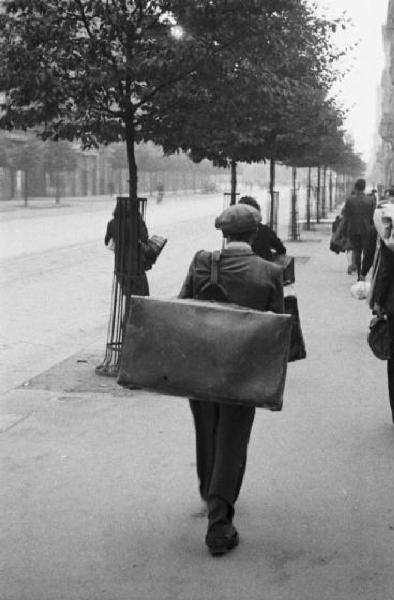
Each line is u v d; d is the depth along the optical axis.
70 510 4.59
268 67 7.96
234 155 12.66
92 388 7.29
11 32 7.16
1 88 7.30
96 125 7.77
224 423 4.09
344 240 15.37
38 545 4.15
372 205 15.13
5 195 62.41
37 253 21.48
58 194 58.50
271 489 4.93
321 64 15.45
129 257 7.68
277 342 3.70
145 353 3.83
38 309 12.12
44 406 6.70
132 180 7.68
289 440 5.88
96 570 3.89
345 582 3.78
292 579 3.81
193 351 3.76
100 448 5.65
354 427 6.22
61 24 7.29
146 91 7.71
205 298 4.09
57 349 9.21
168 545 4.16
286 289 6.60
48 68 7.14
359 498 4.80
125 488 4.92
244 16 7.28
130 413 6.50
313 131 14.30
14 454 5.52
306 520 4.48
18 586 3.73
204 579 3.80
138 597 3.63
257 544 4.18
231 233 4.15
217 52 7.32
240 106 7.79
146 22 7.24
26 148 51.19
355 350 9.09
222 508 4.06
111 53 7.32
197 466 4.43
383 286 5.97
